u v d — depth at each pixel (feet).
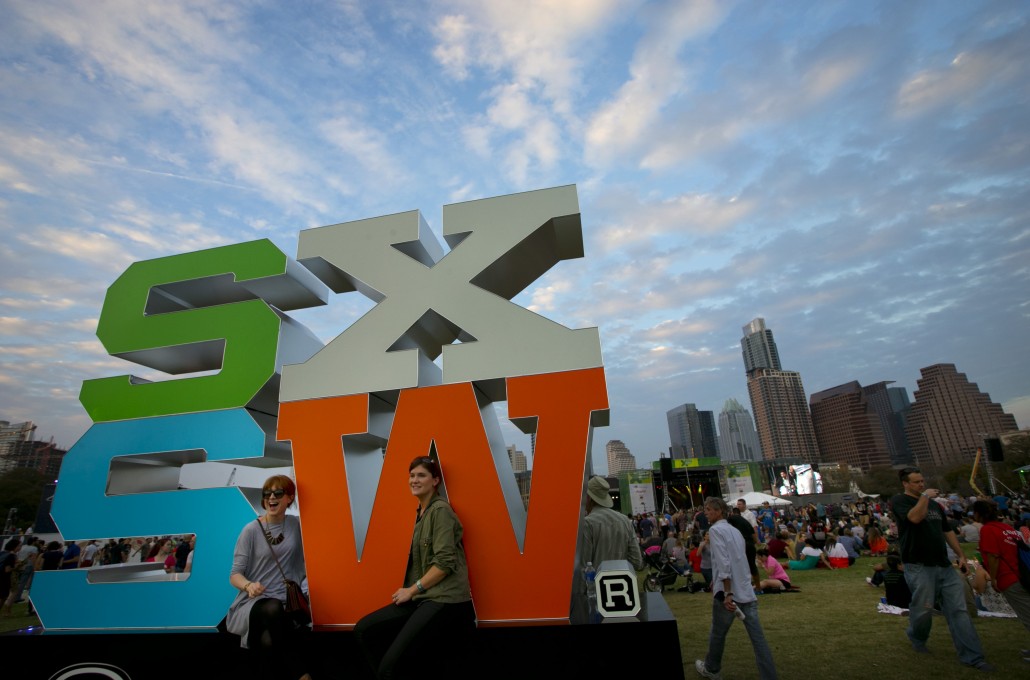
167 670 11.14
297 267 14.52
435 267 13.33
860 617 21.63
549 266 15.05
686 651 18.21
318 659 10.80
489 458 11.69
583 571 13.78
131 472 14.38
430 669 9.87
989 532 16.39
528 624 10.58
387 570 11.52
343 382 12.86
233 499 12.37
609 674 9.70
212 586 11.86
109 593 12.34
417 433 12.15
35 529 50.24
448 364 12.42
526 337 12.25
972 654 14.65
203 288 15.34
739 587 13.64
